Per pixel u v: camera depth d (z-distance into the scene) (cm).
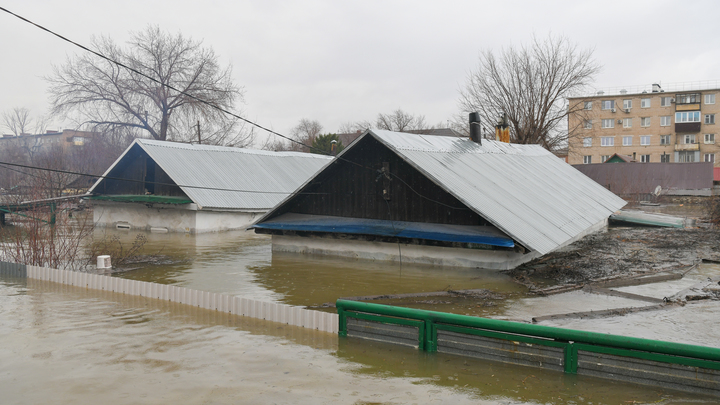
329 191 1938
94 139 4947
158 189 2848
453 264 1588
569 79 4406
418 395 626
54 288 1256
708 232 2423
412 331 809
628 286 1280
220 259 1778
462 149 2098
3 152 6450
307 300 1166
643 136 7056
